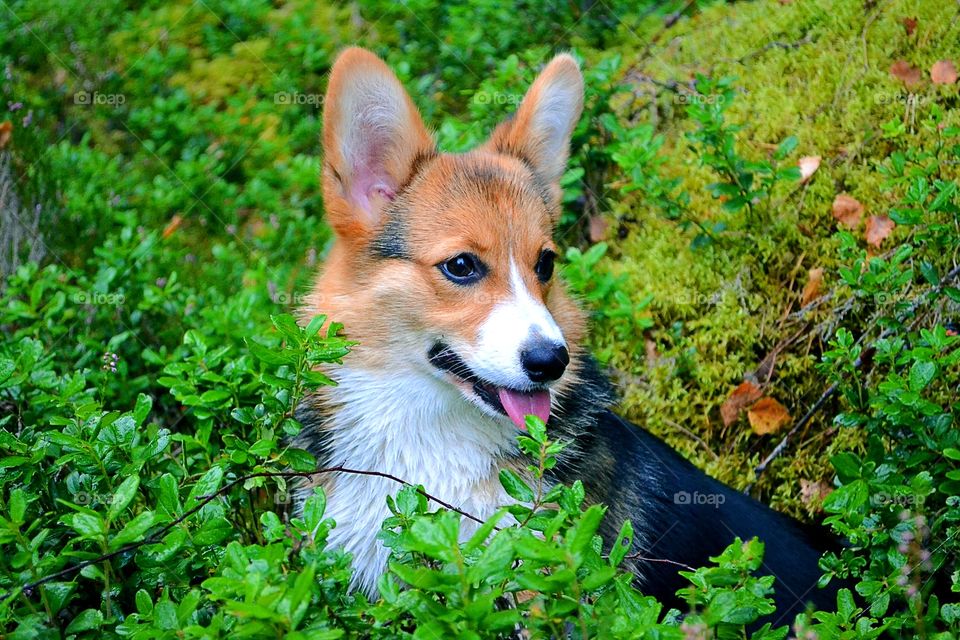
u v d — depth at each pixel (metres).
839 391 0.95
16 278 0.95
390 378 0.78
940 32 1.03
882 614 0.70
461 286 0.76
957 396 0.88
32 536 0.68
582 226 1.09
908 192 0.86
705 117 0.97
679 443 0.97
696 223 1.01
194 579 0.68
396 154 0.78
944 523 0.77
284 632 0.55
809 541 0.85
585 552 0.56
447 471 0.77
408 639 0.57
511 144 0.83
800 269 0.99
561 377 0.75
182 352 0.91
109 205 1.16
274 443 0.71
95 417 0.69
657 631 0.57
